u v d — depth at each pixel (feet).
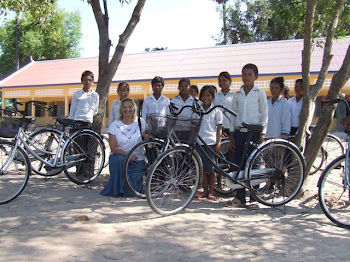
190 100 17.92
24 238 11.37
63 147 18.35
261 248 10.92
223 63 73.10
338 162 13.67
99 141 19.85
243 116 15.56
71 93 78.74
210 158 15.34
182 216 13.97
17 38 106.42
